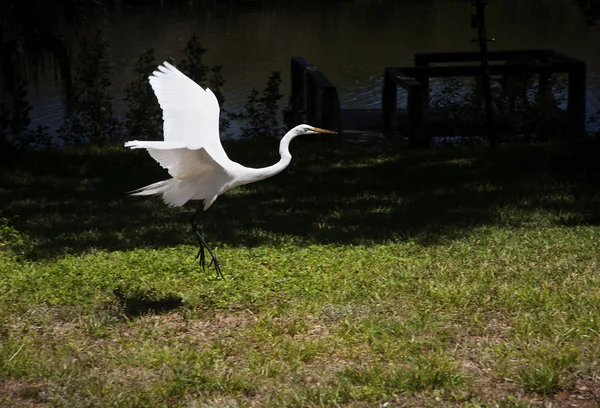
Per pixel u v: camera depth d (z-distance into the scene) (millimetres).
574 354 5387
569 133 15422
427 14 37062
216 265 7180
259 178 6945
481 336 5988
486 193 11367
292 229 9602
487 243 8688
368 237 9133
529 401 4930
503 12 37531
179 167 6238
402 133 16266
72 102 15438
